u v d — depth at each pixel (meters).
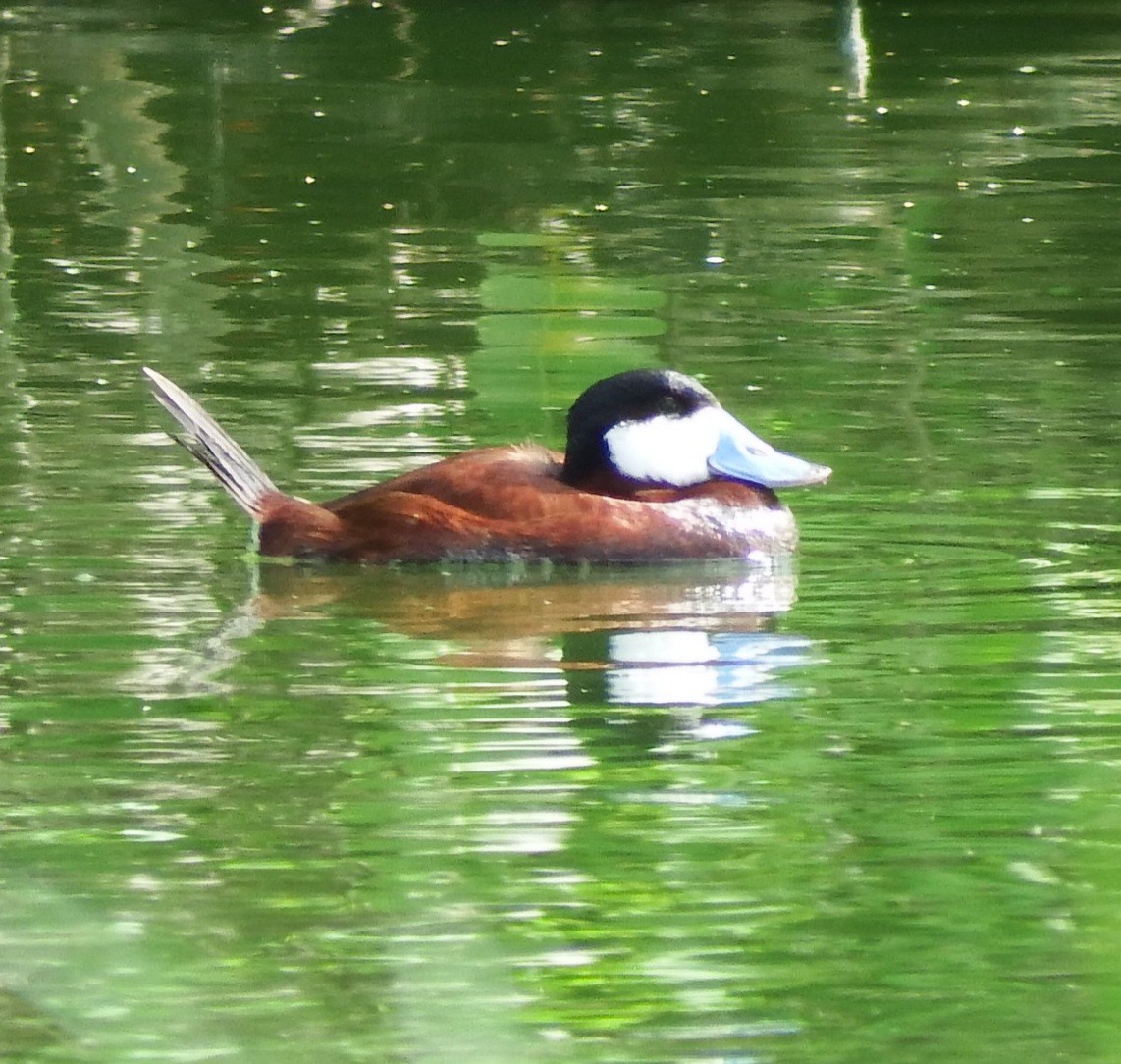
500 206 20.33
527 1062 6.54
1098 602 10.84
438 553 11.48
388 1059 6.52
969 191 20.61
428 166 21.97
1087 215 19.59
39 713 9.41
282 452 13.34
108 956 7.19
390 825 8.27
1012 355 15.38
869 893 7.71
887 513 12.30
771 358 15.38
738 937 7.35
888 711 9.45
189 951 7.20
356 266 18.23
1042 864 7.91
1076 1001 6.92
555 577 11.41
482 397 14.57
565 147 22.77
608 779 8.71
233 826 8.26
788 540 11.73
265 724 9.30
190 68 26.58
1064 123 23.61
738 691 9.66
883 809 8.41
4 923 7.43
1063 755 8.95
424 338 16.02
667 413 11.85
